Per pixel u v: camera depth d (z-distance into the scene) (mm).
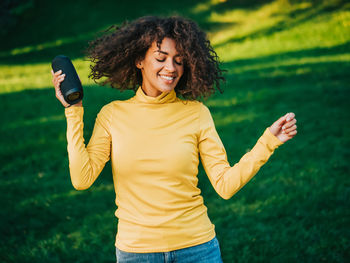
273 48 12461
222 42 13656
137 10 16969
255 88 8898
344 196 4246
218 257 1849
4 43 16375
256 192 4469
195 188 1848
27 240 3742
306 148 5590
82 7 17969
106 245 3646
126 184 1811
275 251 3396
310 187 4484
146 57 1850
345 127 6328
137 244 1766
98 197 4605
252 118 7055
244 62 11438
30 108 8711
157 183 1769
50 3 18672
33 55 14750
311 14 14664
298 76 9555
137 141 1791
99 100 8625
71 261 3447
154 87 1891
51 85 10938
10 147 6328
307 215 3922
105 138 1854
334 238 3514
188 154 1788
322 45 12070
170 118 1820
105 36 2041
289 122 1670
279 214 4000
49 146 6324
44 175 5277
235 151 5719
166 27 1797
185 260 1775
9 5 18219
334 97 7875
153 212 1771
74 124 1745
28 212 4270
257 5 16359
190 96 2049
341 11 14352
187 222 1784
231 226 3846
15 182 5066
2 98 9766
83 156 1728
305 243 3475
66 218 4160
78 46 14828
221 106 7848
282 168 5016
